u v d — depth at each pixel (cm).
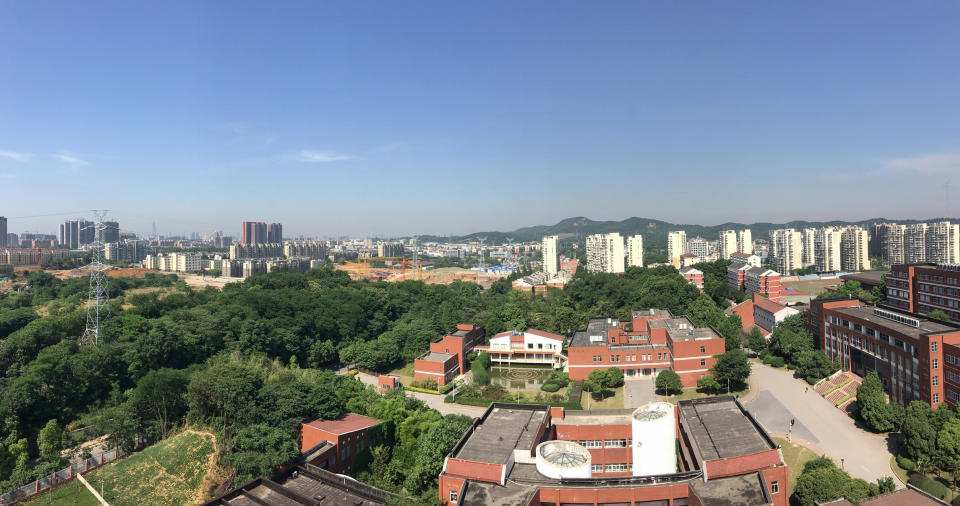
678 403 7912
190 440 8775
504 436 7250
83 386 11206
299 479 7006
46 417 10262
